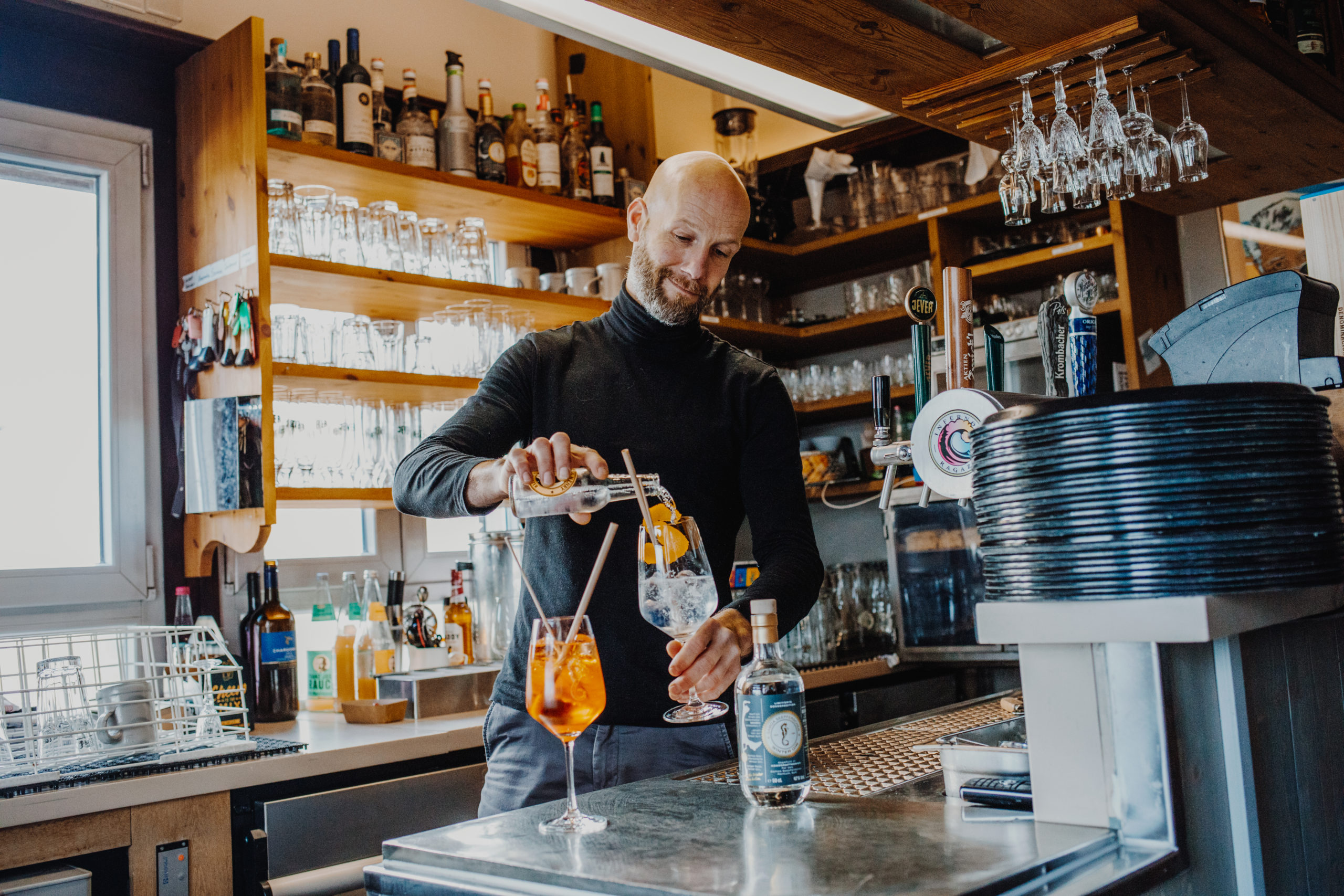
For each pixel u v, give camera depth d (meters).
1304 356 1.26
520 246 3.13
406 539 2.90
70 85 2.38
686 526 1.27
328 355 2.41
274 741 1.93
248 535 2.23
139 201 2.46
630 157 3.25
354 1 2.87
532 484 1.18
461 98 2.73
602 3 1.43
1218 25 1.62
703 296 1.71
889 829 0.89
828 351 3.82
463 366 2.61
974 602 2.99
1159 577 0.86
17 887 1.49
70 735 1.69
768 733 0.98
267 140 2.27
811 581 1.57
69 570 2.28
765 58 1.62
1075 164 1.78
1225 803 0.93
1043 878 0.78
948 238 3.27
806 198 3.92
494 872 0.85
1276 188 2.61
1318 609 1.00
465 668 2.50
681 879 0.77
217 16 2.59
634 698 1.55
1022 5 1.48
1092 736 0.89
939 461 1.27
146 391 2.44
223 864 1.72
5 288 2.31
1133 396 0.87
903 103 1.83
